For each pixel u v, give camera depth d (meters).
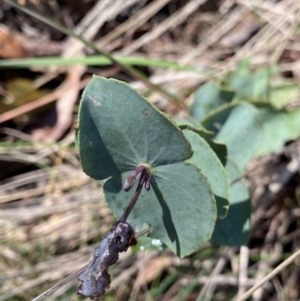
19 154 0.48
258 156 0.43
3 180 0.48
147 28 0.56
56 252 0.44
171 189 0.24
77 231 0.44
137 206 0.25
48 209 0.45
